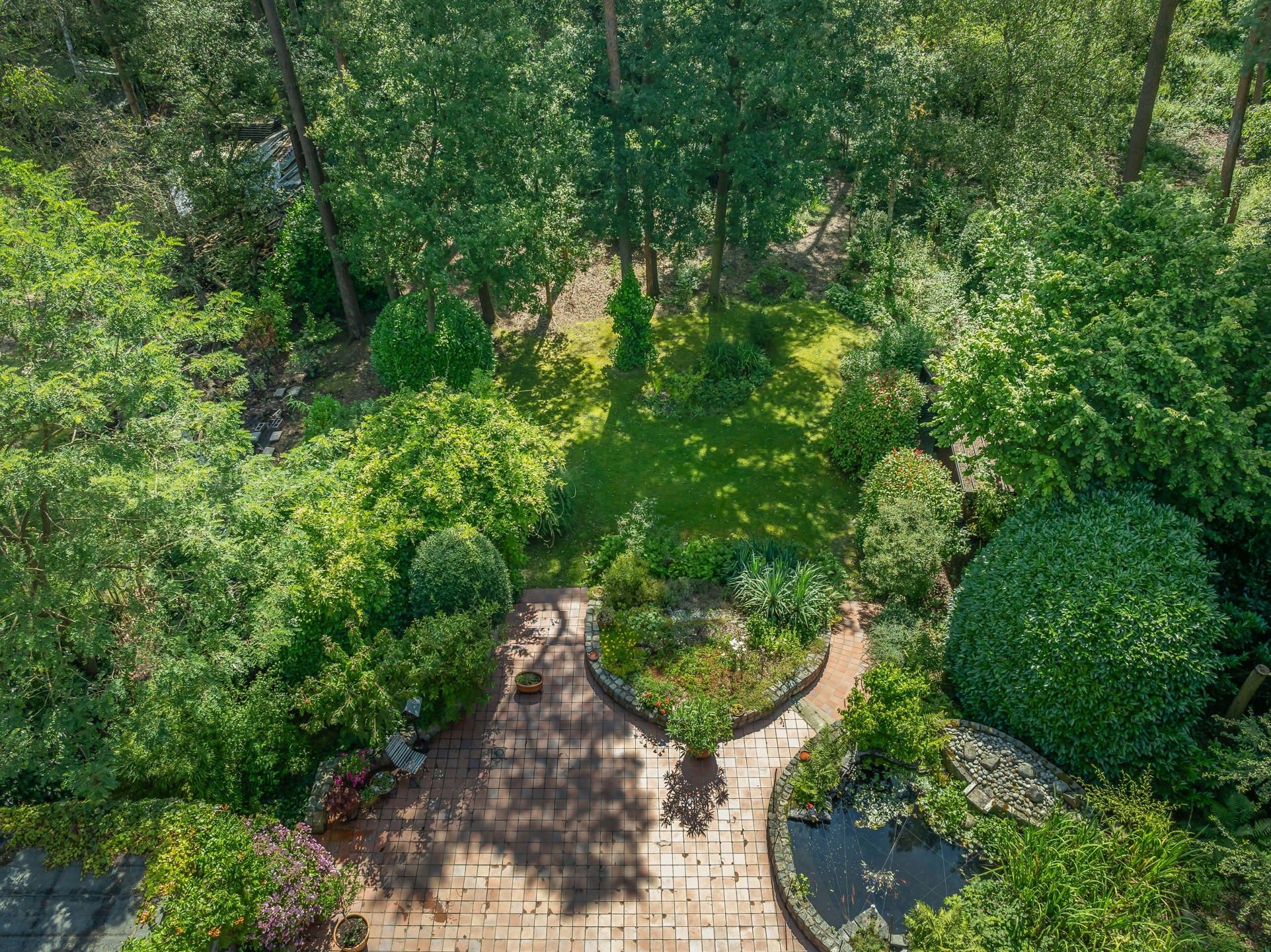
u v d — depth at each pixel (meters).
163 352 11.15
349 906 10.59
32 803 11.32
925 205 24.61
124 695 10.82
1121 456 11.93
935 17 25.03
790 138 19.73
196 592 11.54
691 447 18.69
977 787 11.55
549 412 19.83
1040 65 22.33
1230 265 12.45
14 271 10.09
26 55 20.73
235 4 21.64
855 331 22.12
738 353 20.44
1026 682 11.72
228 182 21.31
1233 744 11.55
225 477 11.46
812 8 18.50
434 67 16.77
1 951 9.34
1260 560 12.23
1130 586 11.09
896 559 13.66
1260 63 17.42
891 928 10.22
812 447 18.55
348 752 12.40
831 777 11.53
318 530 12.70
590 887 10.83
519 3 20.70
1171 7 16.08
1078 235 13.96
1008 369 12.69
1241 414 11.10
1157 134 27.48
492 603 13.62
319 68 20.89
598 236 21.19
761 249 21.08
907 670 12.34
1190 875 10.34
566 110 19.81
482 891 10.80
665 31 19.47
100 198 19.61
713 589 15.05
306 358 21.14
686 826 11.55
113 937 9.47
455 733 12.84
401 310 18.97
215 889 9.59
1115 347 11.79
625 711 13.16
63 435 10.94
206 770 11.23
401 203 17.17
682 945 10.23
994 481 14.95
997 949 9.43
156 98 24.91
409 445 14.62
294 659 12.76
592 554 16.06
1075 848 10.07
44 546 10.02
